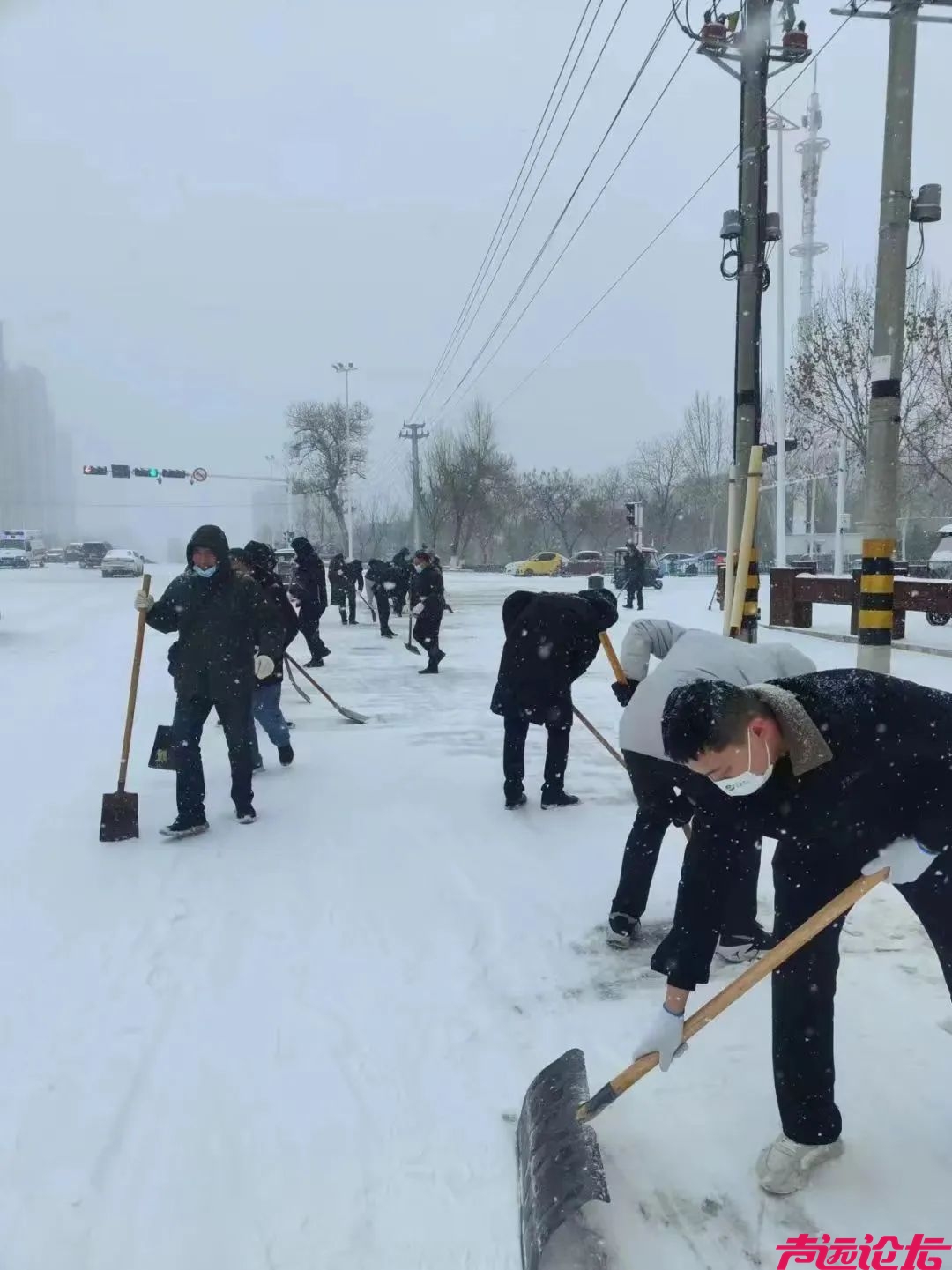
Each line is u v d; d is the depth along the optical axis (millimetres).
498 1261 2107
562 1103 2432
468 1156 2451
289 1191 2330
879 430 5766
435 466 53625
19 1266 2098
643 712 3320
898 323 5676
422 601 10922
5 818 5293
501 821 5168
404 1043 2982
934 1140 2455
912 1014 3035
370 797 5676
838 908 2182
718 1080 2752
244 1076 2803
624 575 18406
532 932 3768
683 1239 2170
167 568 43906
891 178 5625
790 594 13586
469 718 8172
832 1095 2330
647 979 3385
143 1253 2137
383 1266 2096
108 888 4254
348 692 9672
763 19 6324
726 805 2229
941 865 2162
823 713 2072
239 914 3973
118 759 6664
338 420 54312
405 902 4086
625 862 3621
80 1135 2533
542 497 60125
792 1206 2262
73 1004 3229
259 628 5176
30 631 15500
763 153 6426
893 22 5531
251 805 5215
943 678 8953
